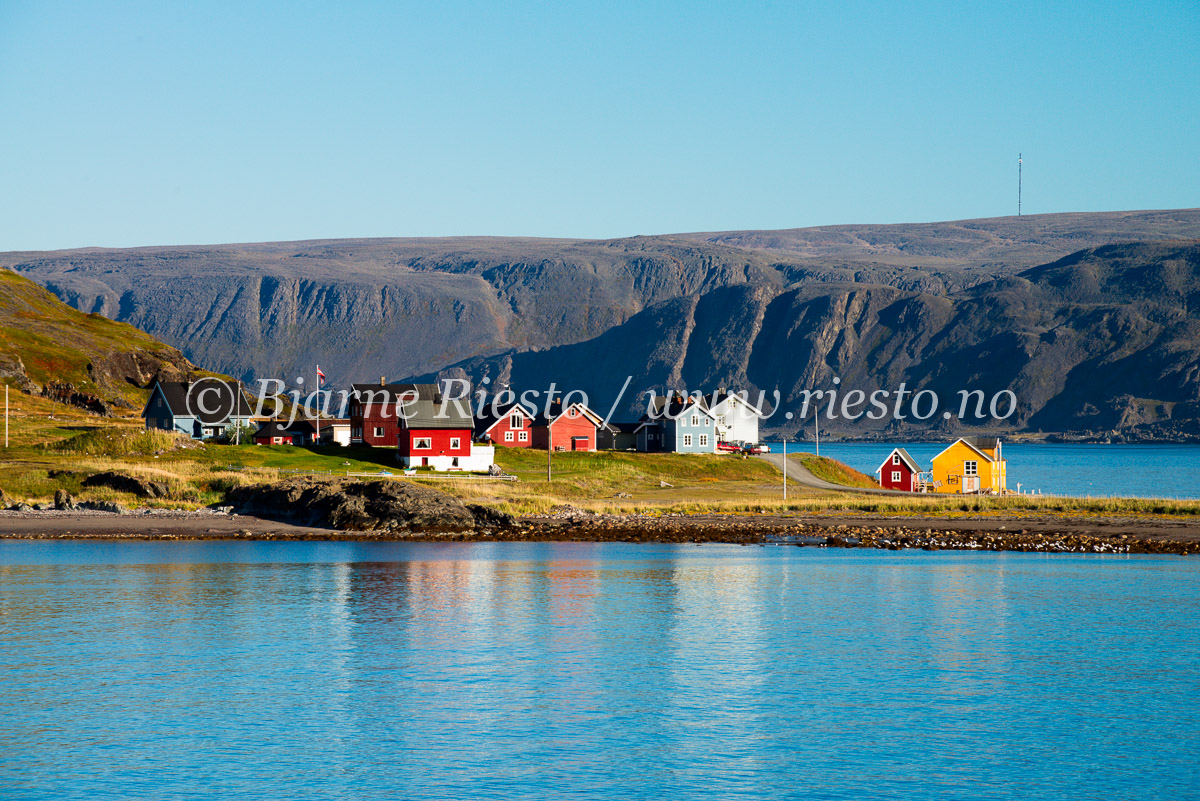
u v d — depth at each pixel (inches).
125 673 1635.1
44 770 1223.5
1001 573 2620.6
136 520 3575.3
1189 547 3063.5
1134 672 1641.2
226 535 3336.6
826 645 1831.9
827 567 2728.8
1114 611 2122.3
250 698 1505.9
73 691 1535.4
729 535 3351.4
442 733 1355.8
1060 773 1220.5
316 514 3597.4
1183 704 1475.1
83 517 3609.7
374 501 3595.0
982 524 3592.5
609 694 1530.5
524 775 1212.5
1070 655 1753.2
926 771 1227.2
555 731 1364.4
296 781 1191.6
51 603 2202.3
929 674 1635.1
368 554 2982.3
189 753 1280.8
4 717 1416.1
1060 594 2321.6
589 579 2536.9
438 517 3521.2
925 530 3427.7
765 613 2112.5
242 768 1233.4
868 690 1546.5
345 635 1914.4
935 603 2212.1
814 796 1154.0
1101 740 1328.7
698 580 2514.8
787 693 1533.0
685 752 1288.1
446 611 2133.4
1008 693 1528.1
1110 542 3142.2
